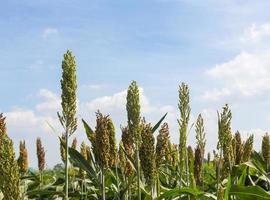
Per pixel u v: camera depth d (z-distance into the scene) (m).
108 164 9.78
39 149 17.69
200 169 12.49
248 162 12.41
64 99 8.99
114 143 9.87
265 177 12.88
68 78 9.02
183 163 11.80
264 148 14.70
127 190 10.63
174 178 13.86
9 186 5.04
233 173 11.80
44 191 9.95
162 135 10.01
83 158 10.05
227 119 9.92
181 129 11.50
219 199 6.50
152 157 9.42
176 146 14.56
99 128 9.53
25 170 16.19
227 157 11.14
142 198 11.14
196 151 12.56
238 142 13.47
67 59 9.05
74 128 9.07
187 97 11.51
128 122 9.52
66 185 8.95
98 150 9.52
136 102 9.48
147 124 9.55
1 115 8.22
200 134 12.55
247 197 9.79
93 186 15.16
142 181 11.60
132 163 10.13
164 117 10.18
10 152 5.08
